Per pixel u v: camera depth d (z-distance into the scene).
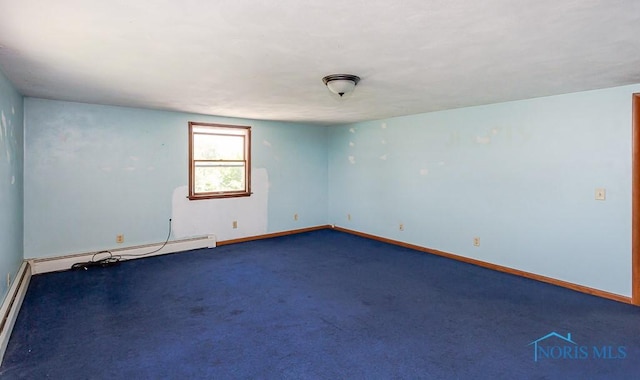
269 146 6.17
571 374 2.23
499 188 4.33
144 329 2.80
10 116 3.28
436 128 5.02
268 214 6.22
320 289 3.71
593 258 3.59
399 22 1.90
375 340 2.65
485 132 4.45
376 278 4.06
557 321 2.98
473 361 2.38
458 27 1.97
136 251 4.82
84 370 2.25
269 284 3.85
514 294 3.58
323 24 1.93
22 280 3.50
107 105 4.57
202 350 2.50
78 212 4.46
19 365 2.29
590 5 1.70
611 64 2.68
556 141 3.82
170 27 1.98
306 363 2.35
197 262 4.68
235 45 2.27
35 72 2.94
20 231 3.87
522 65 2.70
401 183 5.58
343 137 6.63
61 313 3.07
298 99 4.08
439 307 3.25
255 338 2.67
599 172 3.53
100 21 1.90
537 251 4.02
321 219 6.99
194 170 5.40
